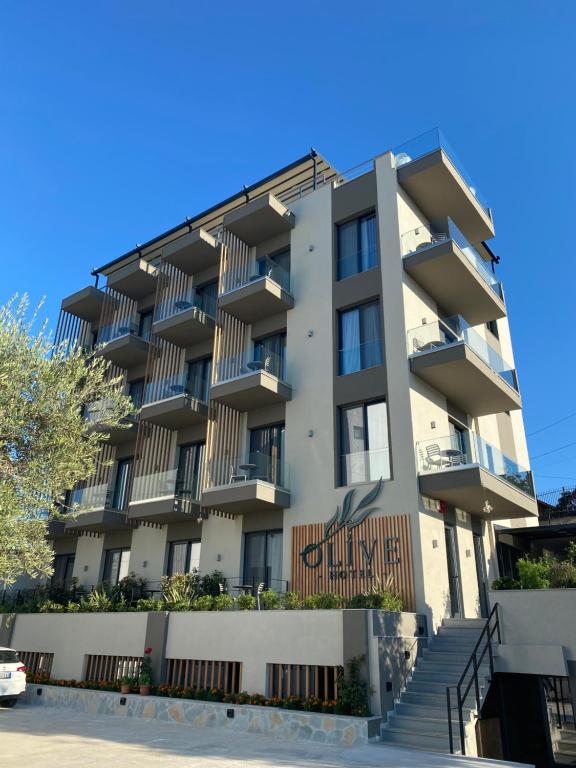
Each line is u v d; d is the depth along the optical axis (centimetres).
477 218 2045
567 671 1094
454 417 1858
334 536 1608
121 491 2359
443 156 1808
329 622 1201
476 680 1055
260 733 1148
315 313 1919
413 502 1504
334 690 1180
